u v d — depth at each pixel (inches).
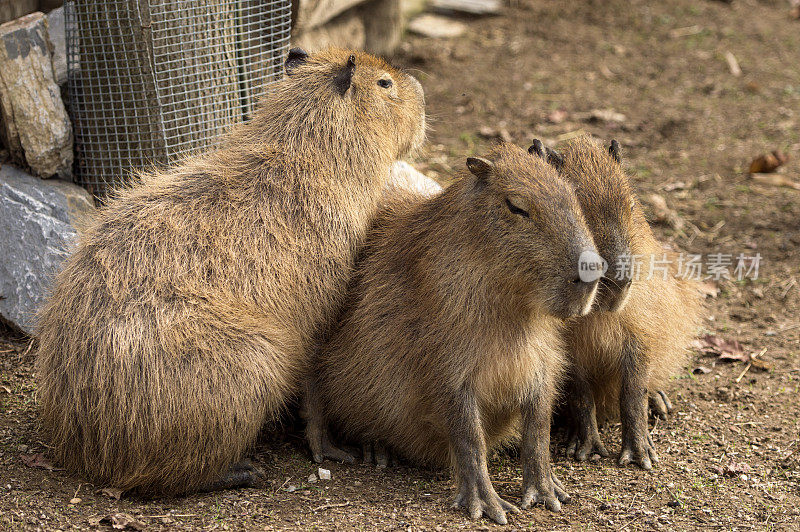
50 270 304.3
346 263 260.8
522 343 233.3
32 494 231.0
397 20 592.7
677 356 296.0
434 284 235.8
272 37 358.6
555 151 254.7
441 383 237.0
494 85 568.4
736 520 234.2
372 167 268.7
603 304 233.9
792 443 279.0
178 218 244.4
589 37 651.5
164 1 312.5
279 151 259.8
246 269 243.0
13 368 298.5
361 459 272.4
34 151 325.1
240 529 220.7
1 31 314.8
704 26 676.1
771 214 437.1
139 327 227.6
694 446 279.0
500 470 266.8
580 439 276.5
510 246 219.5
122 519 219.0
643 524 230.7
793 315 365.7
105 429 228.7
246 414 232.8
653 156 491.5
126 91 321.1
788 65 610.9
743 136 514.0
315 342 263.9
